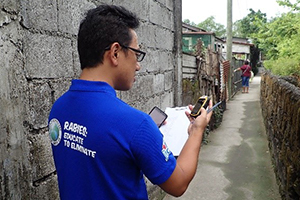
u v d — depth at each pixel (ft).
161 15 12.10
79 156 3.33
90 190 3.26
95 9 3.51
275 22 25.85
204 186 12.95
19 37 4.94
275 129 14.60
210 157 16.70
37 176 5.44
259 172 14.44
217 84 25.95
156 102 11.87
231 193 12.28
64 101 3.64
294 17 24.41
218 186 12.93
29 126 5.21
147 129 3.19
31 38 5.24
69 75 6.38
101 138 3.15
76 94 3.50
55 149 3.72
